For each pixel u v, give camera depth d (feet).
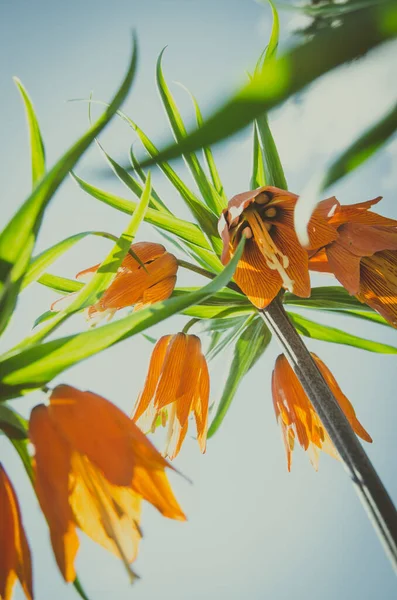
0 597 0.95
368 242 1.31
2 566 0.96
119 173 1.37
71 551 0.93
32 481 1.02
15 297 1.01
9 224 0.97
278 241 1.42
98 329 0.99
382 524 1.07
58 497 0.95
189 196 1.39
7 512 0.97
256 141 1.45
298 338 1.27
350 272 1.30
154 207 1.45
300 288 1.33
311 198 0.59
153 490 1.02
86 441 0.98
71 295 1.33
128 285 1.35
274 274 1.34
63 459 0.97
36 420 0.99
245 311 1.44
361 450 1.14
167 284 1.38
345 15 0.47
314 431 1.40
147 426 1.33
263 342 1.46
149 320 1.00
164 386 1.34
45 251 1.06
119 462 0.97
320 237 1.33
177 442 1.32
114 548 1.02
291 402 1.41
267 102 0.43
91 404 1.00
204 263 1.46
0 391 1.00
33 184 1.05
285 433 1.41
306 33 0.47
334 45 0.44
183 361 1.36
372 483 1.10
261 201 1.46
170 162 0.47
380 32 0.45
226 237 1.27
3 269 0.99
